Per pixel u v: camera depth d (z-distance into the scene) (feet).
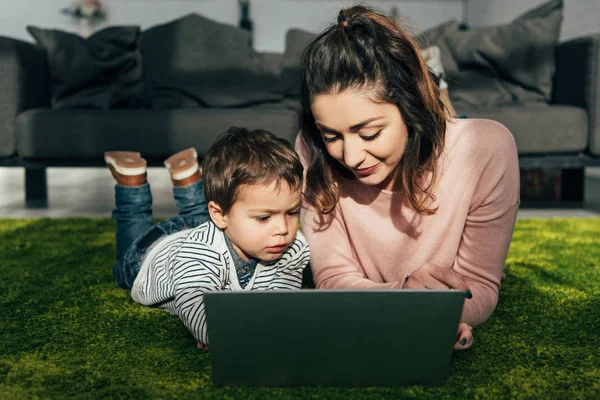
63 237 7.36
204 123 8.93
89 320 4.33
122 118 8.93
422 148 3.78
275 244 3.74
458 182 3.94
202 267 3.81
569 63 9.75
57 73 10.03
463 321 3.82
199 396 3.11
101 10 21.71
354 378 3.17
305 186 4.24
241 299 2.93
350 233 4.27
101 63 10.05
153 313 4.49
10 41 9.05
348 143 3.43
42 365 3.56
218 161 3.79
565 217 8.87
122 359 3.64
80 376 3.40
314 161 4.07
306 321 2.98
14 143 9.08
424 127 3.55
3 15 21.36
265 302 2.93
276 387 3.20
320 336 3.03
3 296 4.93
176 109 9.20
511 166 3.97
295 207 3.79
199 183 5.43
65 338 3.99
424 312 2.97
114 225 8.14
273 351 3.09
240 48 10.59
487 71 10.55
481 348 3.76
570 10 13.87
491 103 10.22
